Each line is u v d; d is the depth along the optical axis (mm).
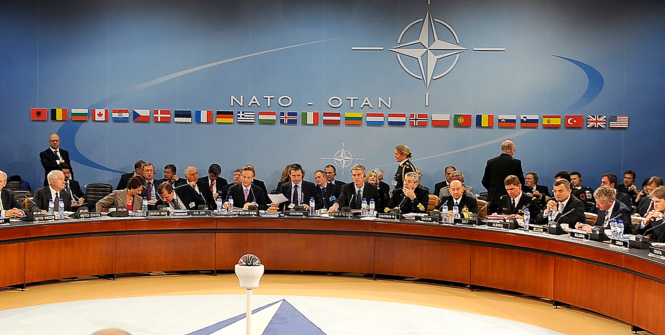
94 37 9352
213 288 5879
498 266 5758
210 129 9398
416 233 6211
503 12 9297
